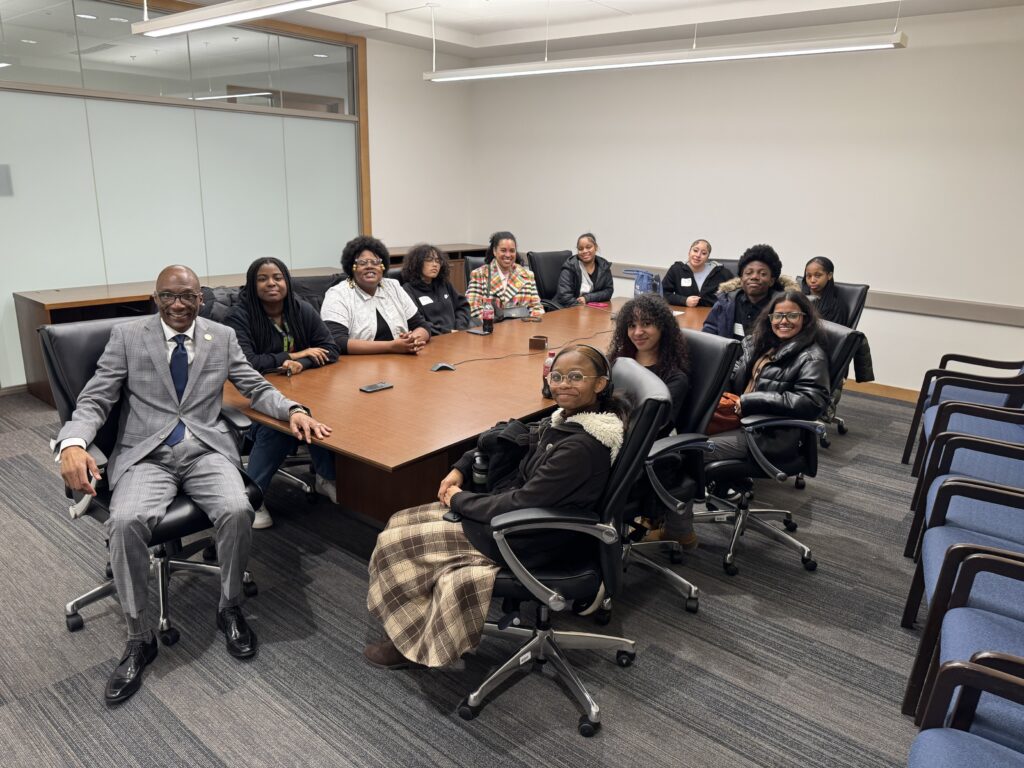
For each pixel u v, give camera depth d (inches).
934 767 48.0
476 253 288.0
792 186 222.4
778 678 85.0
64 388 88.8
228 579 87.2
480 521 74.0
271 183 235.3
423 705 78.8
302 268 249.1
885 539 121.4
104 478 91.2
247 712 77.2
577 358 74.2
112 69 191.6
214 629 92.1
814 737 75.4
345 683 82.1
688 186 244.4
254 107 224.4
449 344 145.6
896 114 200.4
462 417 98.1
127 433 91.8
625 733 75.4
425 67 274.1
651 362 101.0
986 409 106.7
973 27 185.2
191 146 212.4
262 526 118.7
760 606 100.3
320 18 219.8
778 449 105.1
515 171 289.9
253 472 119.3
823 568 111.3
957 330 200.1
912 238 203.9
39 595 98.8
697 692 82.1
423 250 160.2
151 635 84.7
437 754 71.8
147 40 197.0
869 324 214.8
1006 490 78.4
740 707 79.7
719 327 153.9
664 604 100.3
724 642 91.8
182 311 92.0
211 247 223.5
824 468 153.3
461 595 72.0
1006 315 190.4
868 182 208.4
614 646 85.6
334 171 253.6
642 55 183.2
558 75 267.9
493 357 134.4
